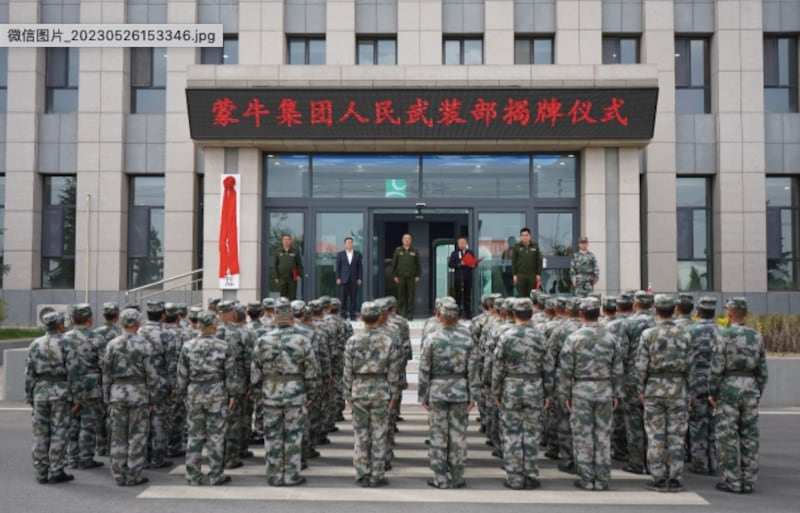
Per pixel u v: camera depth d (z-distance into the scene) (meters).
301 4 20.38
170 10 20.69
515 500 7.20
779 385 12.80
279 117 16.14
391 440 8.65
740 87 20.50
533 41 20.59
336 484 7.82
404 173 17.69
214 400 7.77
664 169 20.19
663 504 7.09
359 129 16.28
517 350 7.72
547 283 17.39
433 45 19.94
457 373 7.67
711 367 7.71
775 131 20.86
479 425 11.70
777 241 21.00
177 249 20.55
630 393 8.50
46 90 21.47
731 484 7.52
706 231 20.97
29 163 21.16
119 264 20.70
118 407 7.78
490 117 16.12
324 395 9.62
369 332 7.86
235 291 16.69
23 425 10.91
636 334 8.70
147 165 21.06
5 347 17.77
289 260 15.33
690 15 20.77
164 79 21.34
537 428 7.73
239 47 20.06
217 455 7.76
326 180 17.66
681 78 20.98
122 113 20.91
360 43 20.59
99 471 8.46
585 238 15.23
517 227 17.59
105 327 9.05
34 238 21.11
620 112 15.97
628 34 20.61
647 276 20.03
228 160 16.95
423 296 17.77
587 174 16.81
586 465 7.65
